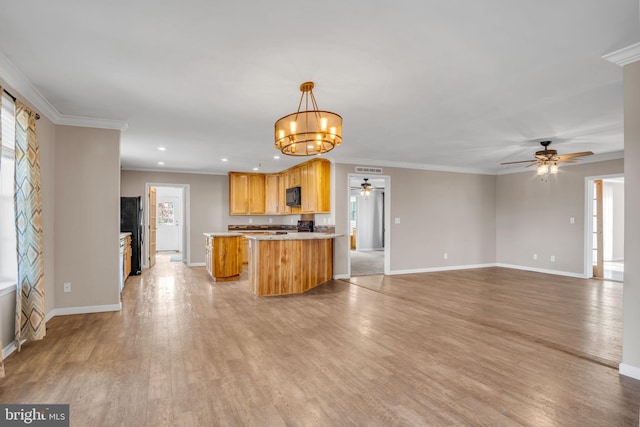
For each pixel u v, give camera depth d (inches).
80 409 83.8
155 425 77.7
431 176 303.4
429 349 123.7
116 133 168.6
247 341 130.6
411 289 227.6
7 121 118.9
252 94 129.0
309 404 87.0
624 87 100.0
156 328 144.9
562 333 141.1
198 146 219.9
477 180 325.1
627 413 83.3
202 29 85.4
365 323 153.9
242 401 88.2
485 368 108.3
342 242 269.1
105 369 105.8
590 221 264.1
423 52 97.8
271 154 246.5
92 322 152.1
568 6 76.7
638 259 98.8
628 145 99.3
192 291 218.8
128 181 311.0
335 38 90.0
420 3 75.2
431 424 78.7
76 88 124.0
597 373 104.9
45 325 139.7
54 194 158.7
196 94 129.1
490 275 281.7
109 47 94.4
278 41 91.4
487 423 79.2
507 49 96.4
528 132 186.7
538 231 298.4
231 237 256.8
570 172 275.7
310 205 274.2
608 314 168.7
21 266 122.4
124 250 229.9
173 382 97.8
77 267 164.2
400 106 143.9
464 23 83.4
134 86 122.0
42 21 81.7
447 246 310.0
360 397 90.5
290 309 177.0
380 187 491.8
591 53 98.9
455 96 132.4
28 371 104.1
